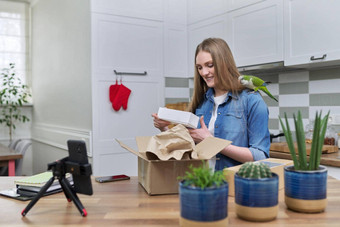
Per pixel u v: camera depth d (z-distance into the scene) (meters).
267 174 0.89
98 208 1.01
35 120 4.82
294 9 2.41
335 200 1.05
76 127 3.36
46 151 4.33
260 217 0.86
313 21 2.29
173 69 3.45
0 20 4.68
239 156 1.35
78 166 0.96
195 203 0.78
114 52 3.08
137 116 3.23
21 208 1.05
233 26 2.92
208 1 3.19
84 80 3.12
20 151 3.41
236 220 0.89
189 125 1.27
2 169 3.34
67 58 3.57
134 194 1.16
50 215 0.97
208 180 0.80
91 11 2.96
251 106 1.46
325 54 2.22
